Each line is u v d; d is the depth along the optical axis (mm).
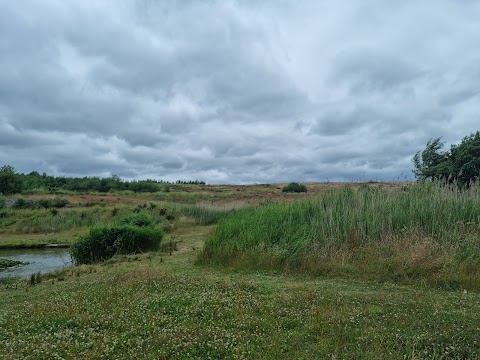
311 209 14336
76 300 7965
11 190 53750
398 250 10461
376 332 5523
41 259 19500
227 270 11367
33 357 4992
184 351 5066
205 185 86375
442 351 4836
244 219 15133
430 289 8562
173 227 27312
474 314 6262
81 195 54156
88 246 17016
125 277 10117
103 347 5281
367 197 14211
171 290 8531
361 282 9336
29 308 7668
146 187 69500
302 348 5168
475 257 9828
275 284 9211
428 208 12359
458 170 16516
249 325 5988
